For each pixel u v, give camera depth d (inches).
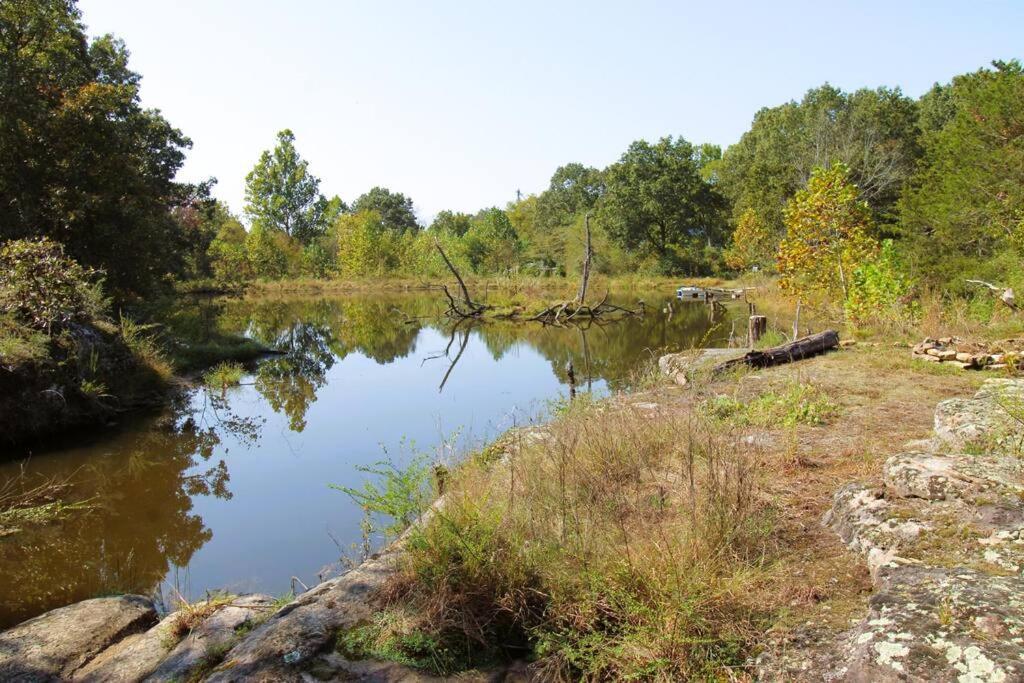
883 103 1497.3
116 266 658.2
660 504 161.3
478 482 183.5
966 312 447.8
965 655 87.8
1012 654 86.1
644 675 110.7
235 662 127.3
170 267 918.4
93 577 218.4
